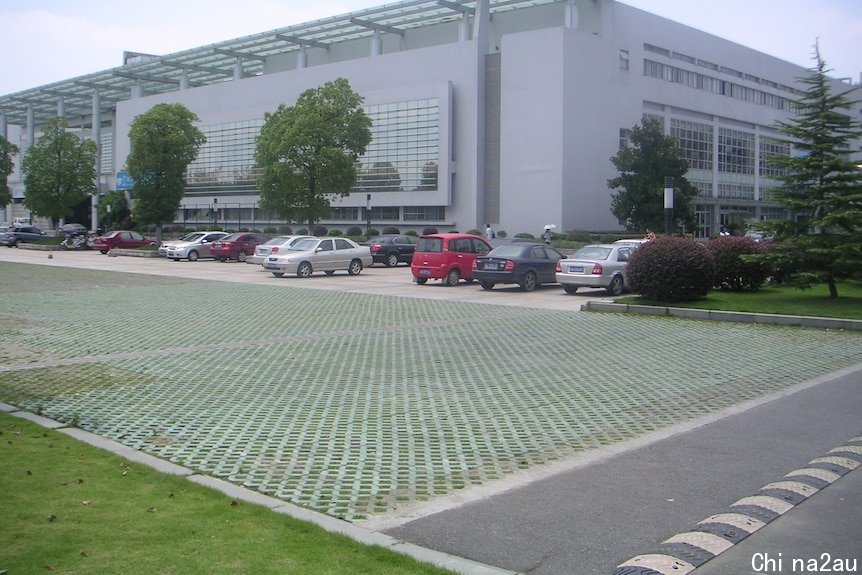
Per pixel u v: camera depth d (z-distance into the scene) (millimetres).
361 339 14383
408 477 6617
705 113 59312
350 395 9789
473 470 6816
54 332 14828
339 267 30672
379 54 56812
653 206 43719
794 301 19172
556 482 6492
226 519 5426
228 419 8547
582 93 48000
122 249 47969
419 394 9859
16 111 86188
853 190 18578
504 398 9641
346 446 7531
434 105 51750
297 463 6988
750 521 5590
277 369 11477
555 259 25391
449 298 22141
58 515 5398
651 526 5523
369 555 4871
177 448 7449
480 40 50688
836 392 10039
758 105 65250
